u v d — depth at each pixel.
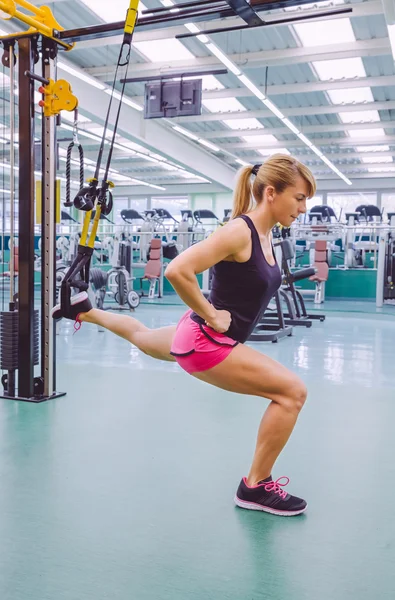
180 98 8.34
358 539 1.71
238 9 2.52
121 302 8.49
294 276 7.39
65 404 3.17
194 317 1.82
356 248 10.83
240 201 1.87
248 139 14.83
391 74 9.69
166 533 1.73
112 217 18.86
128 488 2.05
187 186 19.69
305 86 10.31
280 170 1.71
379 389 3.68
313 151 14.64
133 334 2.09
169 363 4.46
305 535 1.73
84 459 2.33
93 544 1.65
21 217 3.12
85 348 5.21
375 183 17.70
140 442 2.55
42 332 3.26
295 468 2.28
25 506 1.89
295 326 7.22
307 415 3.04
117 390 3.52
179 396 3.39
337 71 9.71
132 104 11.42
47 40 3.04
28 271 3.16
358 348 5.50
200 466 2.27
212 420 2.90
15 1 2.85
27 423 2.80
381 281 9.97
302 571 1.52
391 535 1.73
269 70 9.76
